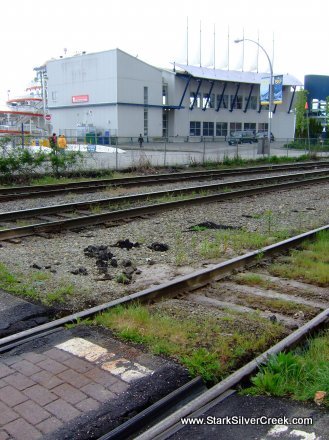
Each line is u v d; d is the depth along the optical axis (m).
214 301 6.05
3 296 6.04
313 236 9.34
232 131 72.69
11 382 3.92
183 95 65.06
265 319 5.39
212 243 8.99
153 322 5.12
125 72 58.12
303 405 3.54
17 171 19.89
